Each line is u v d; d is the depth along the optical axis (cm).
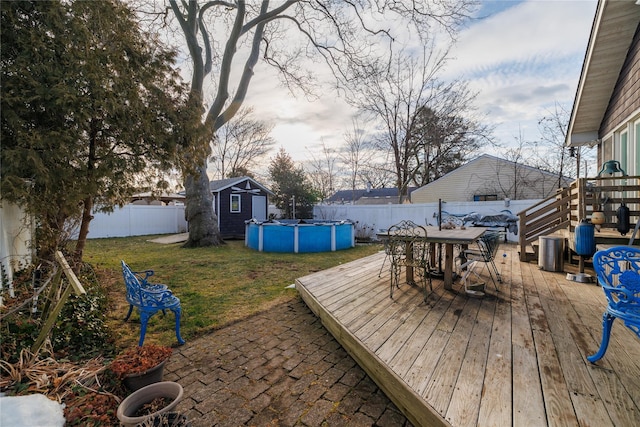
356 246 995
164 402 174
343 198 2658
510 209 891
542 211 536
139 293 272
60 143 262
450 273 377
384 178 1997
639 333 173
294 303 399
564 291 362
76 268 375
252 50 977
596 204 406
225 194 1365
